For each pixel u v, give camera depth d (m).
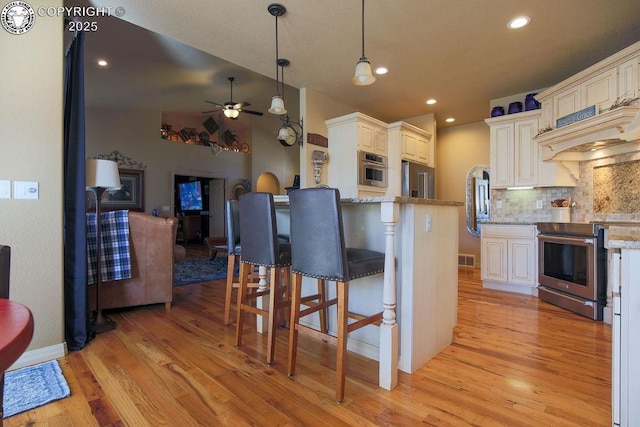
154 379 1.84
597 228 2.90
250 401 1.64
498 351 2.24
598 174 3.57
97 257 2.69
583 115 3.13
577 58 3.41
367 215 2.28
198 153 8.54
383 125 4.72
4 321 0.65
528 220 4.30
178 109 7.96
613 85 2.88
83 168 2.32
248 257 2.23
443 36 3.00
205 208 10.57
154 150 7.73
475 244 5.68
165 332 2.57
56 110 2.11
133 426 1.44
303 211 1.79
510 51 3.27
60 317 2.12
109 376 1.86
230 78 5.61
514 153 4.11
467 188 5.79
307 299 2.23
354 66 3.65
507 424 1.46
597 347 2.30
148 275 3.12
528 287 3.83
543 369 1.98
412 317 1.95
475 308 3.27
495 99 4.64
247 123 9.49
